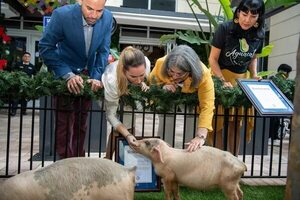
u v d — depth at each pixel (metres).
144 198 2.94
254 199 3.13
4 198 1.58
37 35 11.30
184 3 10.93
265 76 4.95
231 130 3.53
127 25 10.67
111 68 2.71
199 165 2.32
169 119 3.84
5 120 8.05
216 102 3.01
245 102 3.06
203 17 9.44
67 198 1.60
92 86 2.68
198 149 2.39
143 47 11.14
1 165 3.91
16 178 1.62
